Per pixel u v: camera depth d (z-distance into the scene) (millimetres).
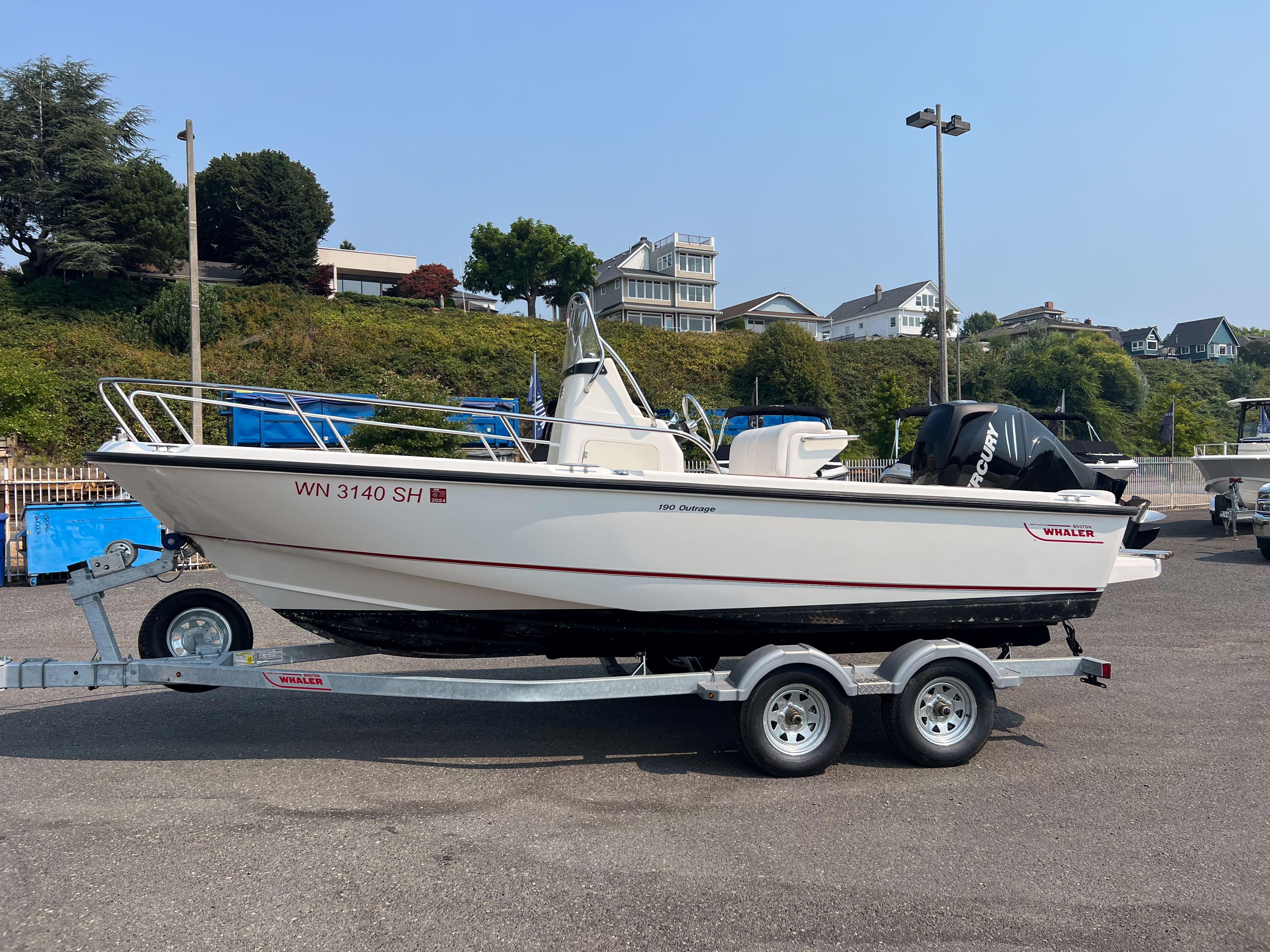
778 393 35594
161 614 4410
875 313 67438
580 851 3221
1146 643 7102
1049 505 4641
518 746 4508
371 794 3783
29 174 30203
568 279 47344
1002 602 4691
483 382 28969
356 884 2924
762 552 4277
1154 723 4977
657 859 3156
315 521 4047
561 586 4188
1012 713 5191
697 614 4336
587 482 4031
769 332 36938
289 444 13258
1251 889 2965
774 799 3791
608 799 3760
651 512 4129
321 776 4008
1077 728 4895
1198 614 8359
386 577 4227
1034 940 2615
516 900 2834
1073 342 48875
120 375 21562
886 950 2555
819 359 36438
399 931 2633
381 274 50812
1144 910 2811
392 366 28359
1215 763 4301
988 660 4312
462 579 4164
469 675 5988
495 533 4074
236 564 4301
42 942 2533
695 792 3863
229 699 5352
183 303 26469
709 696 3988
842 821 3553
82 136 30625
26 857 3088
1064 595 4801
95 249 29000
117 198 30516
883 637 4746
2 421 16594
